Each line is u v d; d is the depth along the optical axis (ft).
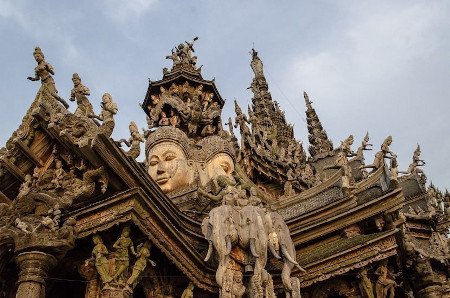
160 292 39.50
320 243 54.44
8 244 37.11
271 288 39.52
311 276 48.06
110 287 34.96
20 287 33.99
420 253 60.49
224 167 67.41
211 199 54.65
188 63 87.81
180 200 59.52
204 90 86.33
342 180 58.08
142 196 36.47
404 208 96.12
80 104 40.75
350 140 63.98
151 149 65.77
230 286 38.47
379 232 51.93
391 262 47.62
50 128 40.73
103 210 37.06
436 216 92.12
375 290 46.24
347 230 53.72
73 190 38.68
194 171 64.54
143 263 36.50
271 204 62.28
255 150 97.81
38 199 38.65
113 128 38.24
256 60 181.88
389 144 59.41
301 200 61.11
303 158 131.54
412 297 58.39
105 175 38.45
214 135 75.56
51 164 42.80
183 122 76.95
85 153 37.93
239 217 42.42
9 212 38.78
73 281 42.88
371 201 53.36
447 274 80.23
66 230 36.04
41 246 34.94
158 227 38.11
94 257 36.22
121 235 36.19
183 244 39.93
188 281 41.19
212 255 43.78
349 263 47.14
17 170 44.01
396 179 55.57
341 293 47.44
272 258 46.62
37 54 45.09
